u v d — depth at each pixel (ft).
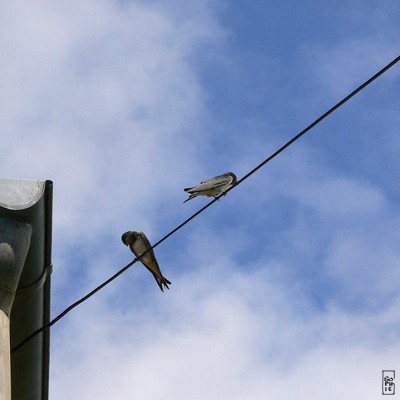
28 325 51.65
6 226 47.83
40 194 49.19
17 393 54.49
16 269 46.88
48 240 50.67
